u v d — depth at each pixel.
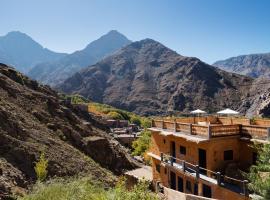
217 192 23.88
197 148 27.72
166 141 34.03
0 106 45.03
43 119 53.00
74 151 47.47
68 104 75.69
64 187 19.22
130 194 15.12
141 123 170.62
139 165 61.91
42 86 73.88
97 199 16.16
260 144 21.39
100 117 130.38
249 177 16.05
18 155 36.09
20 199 19.67
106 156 55.31
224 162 26.05
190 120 36.94
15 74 65.44
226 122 35.31
